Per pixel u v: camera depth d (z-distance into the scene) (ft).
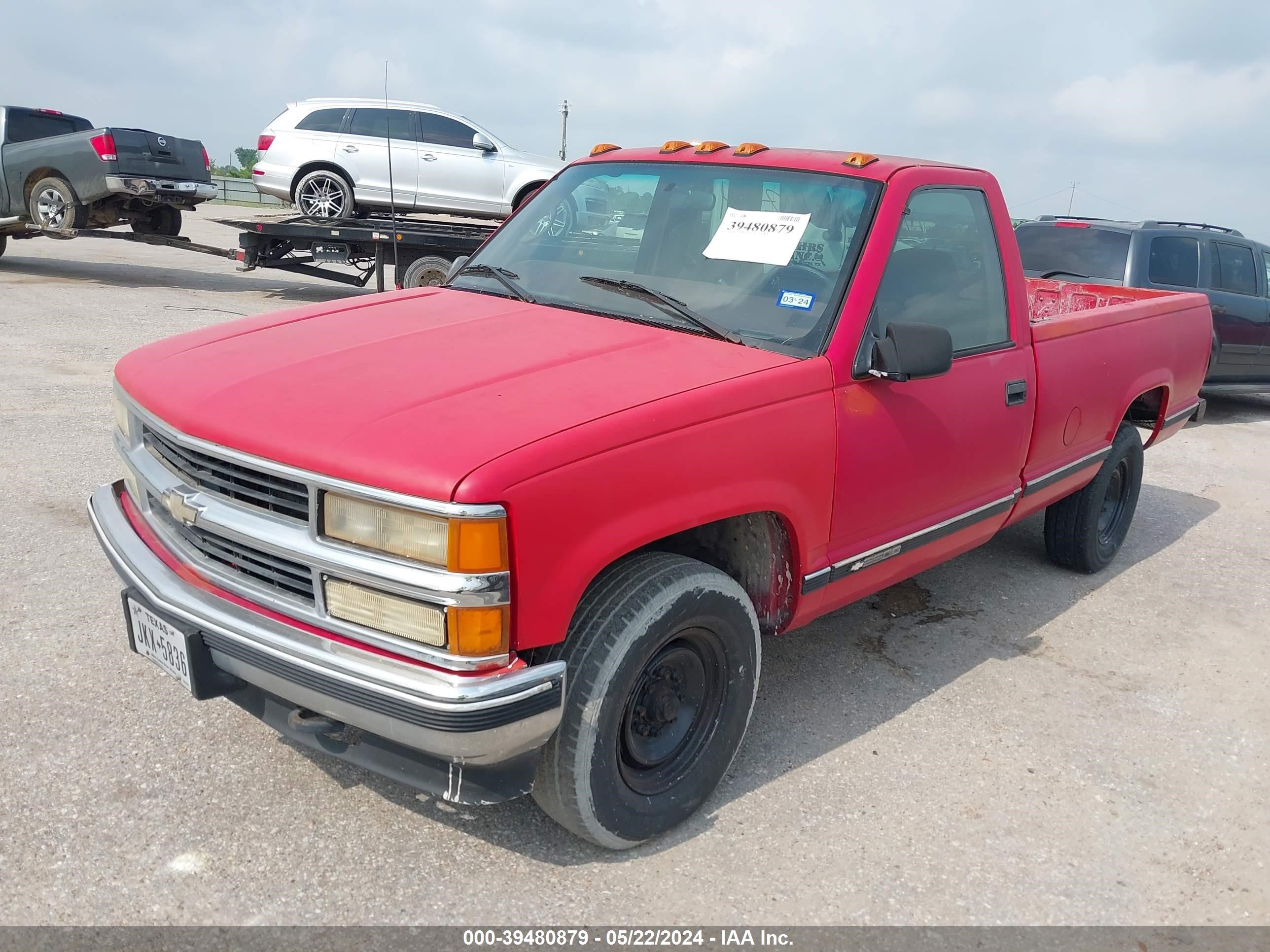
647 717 8.89
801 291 10.37
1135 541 19.74
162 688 10.96
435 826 9.12
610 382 8.61
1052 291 21.38
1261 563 18.90
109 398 23.45
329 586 7.57
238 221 41.19
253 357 9.29
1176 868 9.51
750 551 10.12
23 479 17.24
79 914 7.66
